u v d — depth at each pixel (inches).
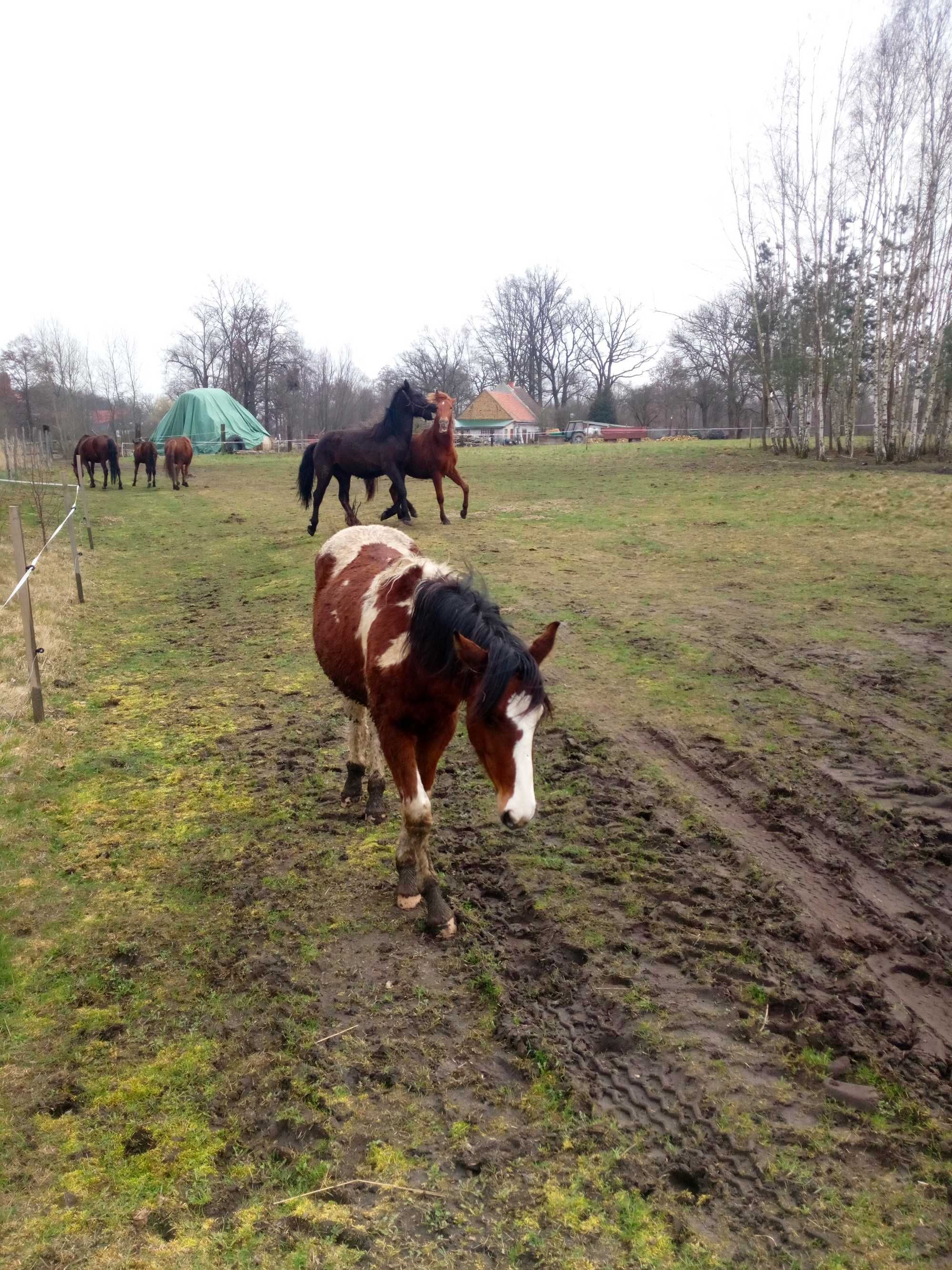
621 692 283.1
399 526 598.2
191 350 2962.6
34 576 510.9
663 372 3147.1
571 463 1100.5
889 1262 98.3
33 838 201.9
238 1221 105.4
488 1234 102.6
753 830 197.2
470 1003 144.0
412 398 575.8
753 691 278.7
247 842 199.5
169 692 307.9
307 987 147.9
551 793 217.2
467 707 145.1
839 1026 135.9
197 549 612.4
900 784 213.5
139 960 157.9
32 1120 121.6
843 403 1130.7
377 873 184.2
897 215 920.3
